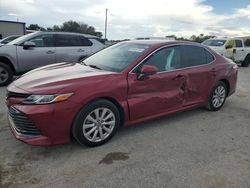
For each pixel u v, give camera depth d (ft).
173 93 15.72
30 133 11.69
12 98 11.98
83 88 12.10
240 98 24.09
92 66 15.12
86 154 12.36
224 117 18.29
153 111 14.96
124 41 17.65
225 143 14.20
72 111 11.80
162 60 15.33
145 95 14.33
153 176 10.82
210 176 11.00
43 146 12.80
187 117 17.93
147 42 16.22
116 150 12.87
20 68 27.04
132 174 10.90
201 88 17.62
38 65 27.96
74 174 10.75
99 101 12.66
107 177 10.62
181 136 14.82
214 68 18.29
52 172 10.82
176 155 12.62
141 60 14.32
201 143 14.06
